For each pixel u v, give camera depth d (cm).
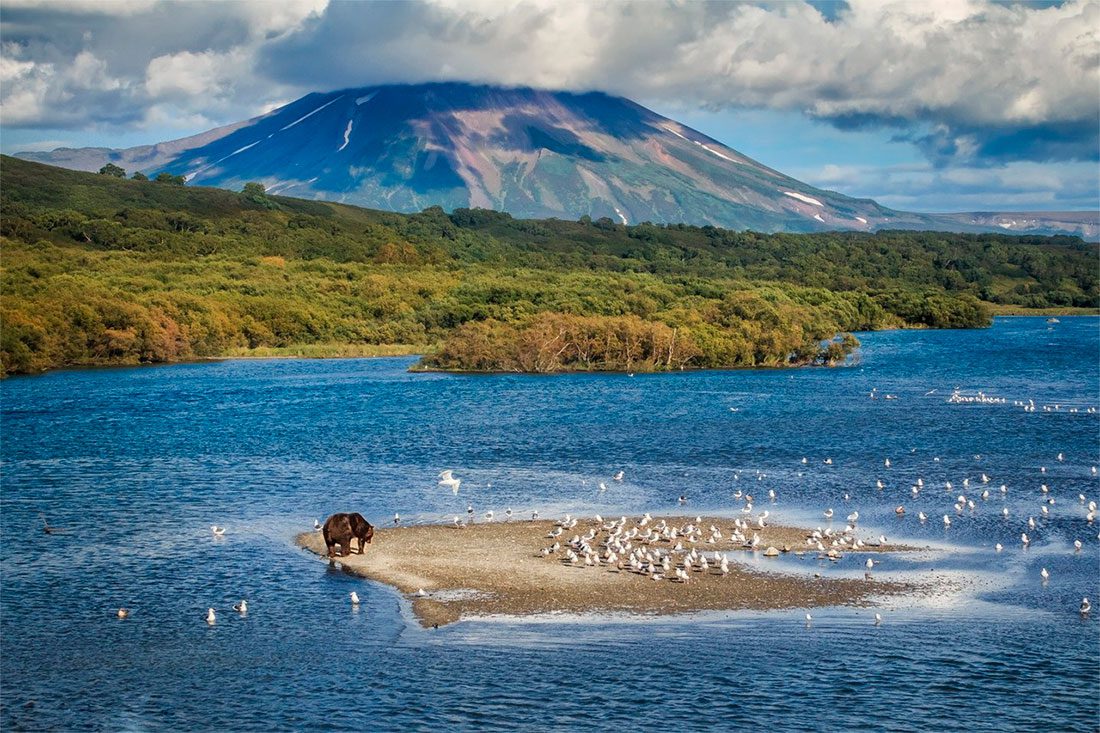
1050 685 4516
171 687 4519
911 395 15638
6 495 8394
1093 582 5947
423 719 4228
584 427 12169
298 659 4819
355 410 13962
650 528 7106
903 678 4594
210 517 7612
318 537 7019
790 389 16550
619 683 4547
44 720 4219
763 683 4544
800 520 7494
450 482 8575
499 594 5738
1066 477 9050
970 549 6669
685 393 15938
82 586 5903
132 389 16862
